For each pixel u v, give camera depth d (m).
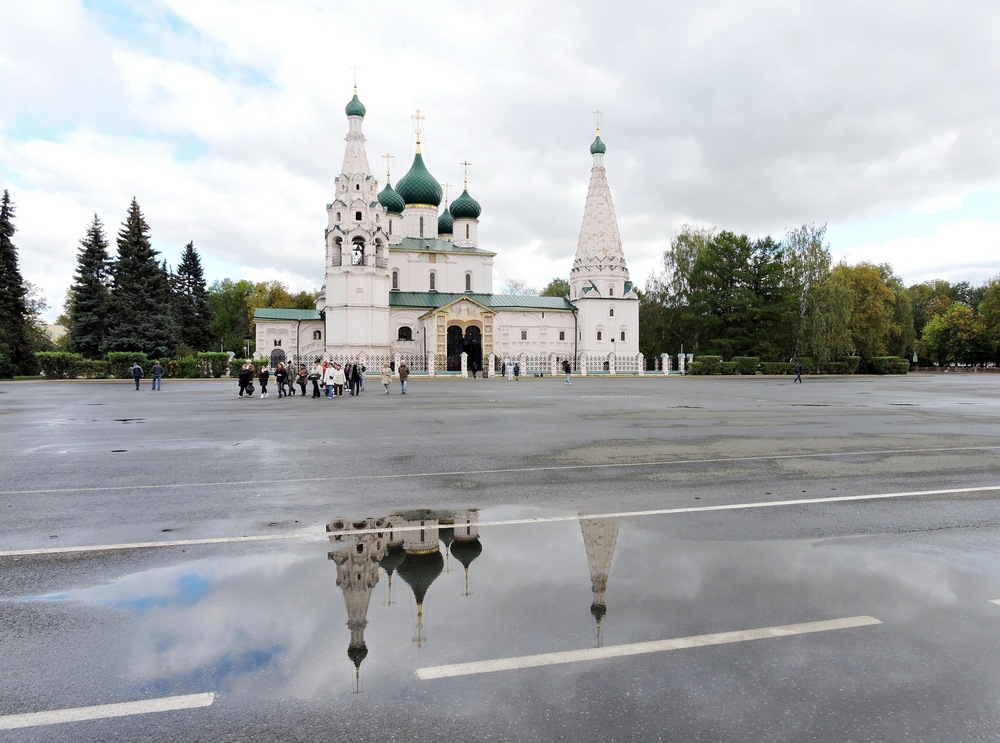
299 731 3.55
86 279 75.06
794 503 8.91
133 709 3.78
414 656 4.37
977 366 115.38
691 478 10.75
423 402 31.33
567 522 7.89
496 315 83.75
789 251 85.00
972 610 5.20
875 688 4.00
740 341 82.38
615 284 86.00
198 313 100.94
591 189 86.88
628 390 43.91
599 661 4.32
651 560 6.42
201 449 14.46
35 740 3.48
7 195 69.81
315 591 5.59
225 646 4.54
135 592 5.58
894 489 9.86
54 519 8.07
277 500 9.13
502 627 4.83
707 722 3.63
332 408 27.36
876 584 5.77
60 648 4.53
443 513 8.37
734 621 4.96
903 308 98.75
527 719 3.64
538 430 18.23
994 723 3.65
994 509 8.59
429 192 87.06
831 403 30.47
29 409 27.08
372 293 74.38
